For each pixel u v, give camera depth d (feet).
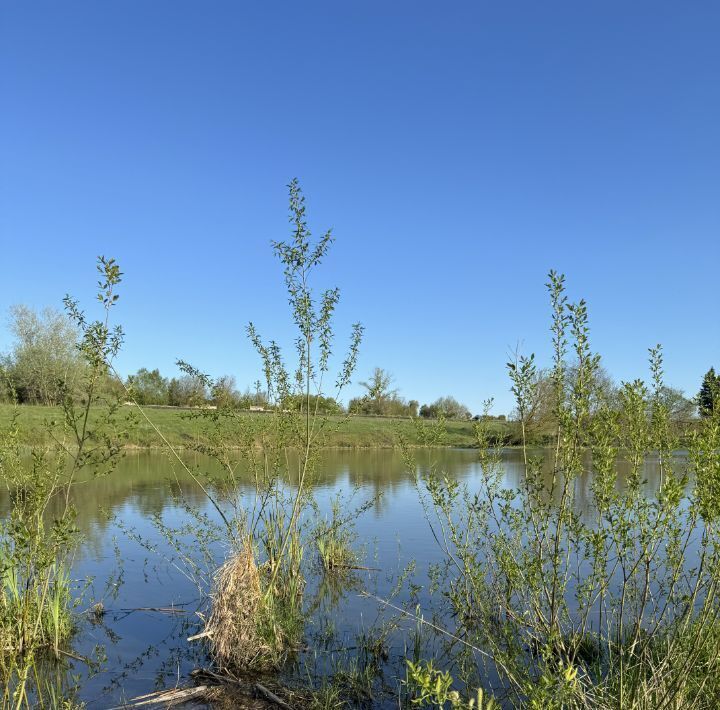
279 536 34.01
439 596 33.14
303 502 35.40
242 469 58.90
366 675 23.41
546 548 18.29
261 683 23.68
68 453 25.57
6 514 51.44
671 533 16.39
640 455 17.22
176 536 46.78
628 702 15.46
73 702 22.02
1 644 21.21
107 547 44.16
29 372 41.32
